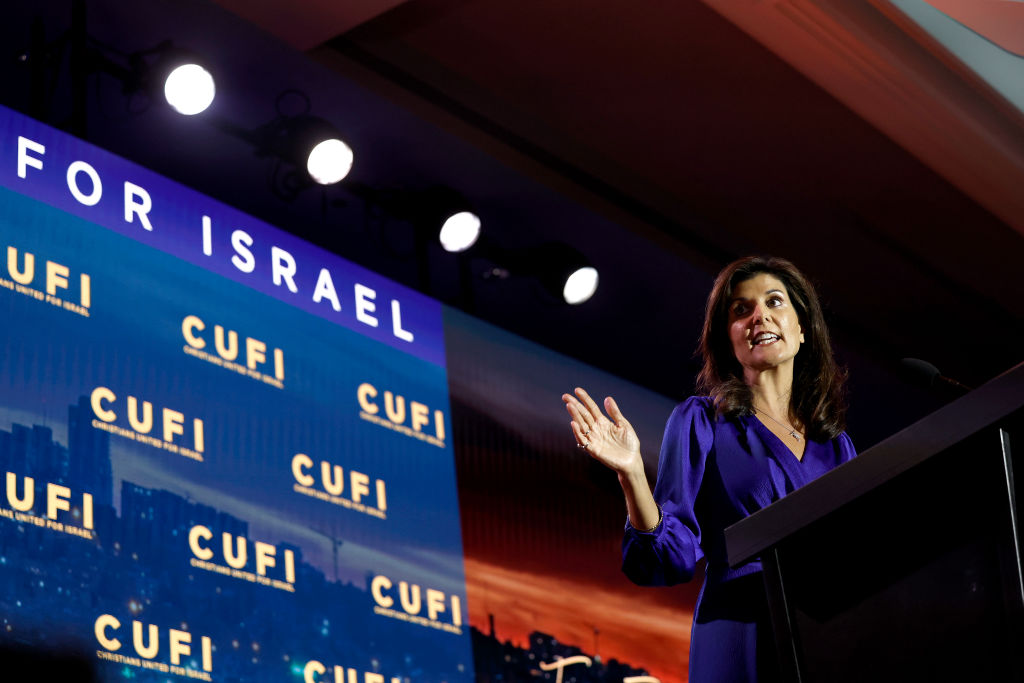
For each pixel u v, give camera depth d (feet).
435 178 17.13
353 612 13.33
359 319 15.23
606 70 15.92
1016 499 3.06
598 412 4.86
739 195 18.20
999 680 3.07
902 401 21.12
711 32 15.05
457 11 14.99
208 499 12.59
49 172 12.72
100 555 11.44
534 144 16.98
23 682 10.44
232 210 14.43
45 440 11.47
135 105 14.51
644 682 15.79
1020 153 16.51
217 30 14.43
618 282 18.86
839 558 3.46
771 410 5.13
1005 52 15.65
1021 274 19.29
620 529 16.74
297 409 13.98
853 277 19.60
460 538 14.87
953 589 3.19
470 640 14.33
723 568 4.65
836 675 3.41
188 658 11.73
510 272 17.46
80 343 12.21
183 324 13.29
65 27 13.98
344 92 15.64
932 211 18.10
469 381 16.14
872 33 14.75
